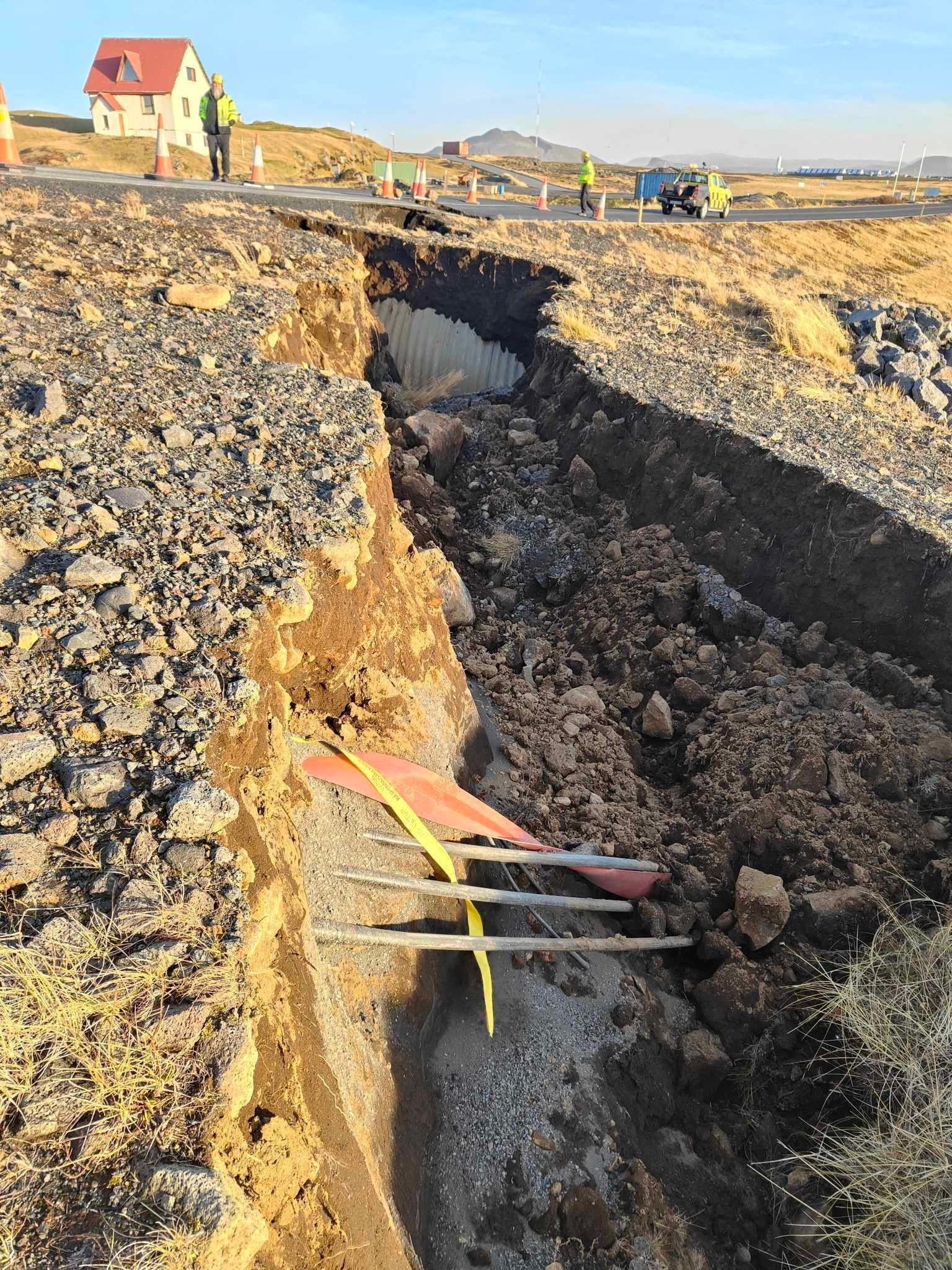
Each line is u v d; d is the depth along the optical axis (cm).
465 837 392
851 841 445
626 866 436
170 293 688
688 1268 315
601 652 696
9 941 176
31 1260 135
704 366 1009
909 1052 340
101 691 243
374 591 419
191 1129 159
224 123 1689
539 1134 324
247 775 252
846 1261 299
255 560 331
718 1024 398
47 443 388
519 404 1082
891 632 581
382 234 1285
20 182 1201
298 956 239
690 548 737
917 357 1189
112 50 4728
